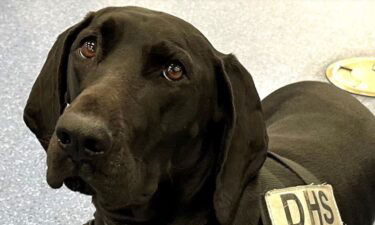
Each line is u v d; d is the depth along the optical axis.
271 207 1.36
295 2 3.37
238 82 1.32
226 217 1.32
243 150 1.33
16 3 3.10
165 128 1.23
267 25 3.14
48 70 1.39
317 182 1.52
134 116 1.16
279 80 2.78
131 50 1.20
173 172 1.30
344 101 1.93
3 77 2.62
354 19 3.26
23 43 2.83
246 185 1.36
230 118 1.31
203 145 1.33
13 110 2.46
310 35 3.10
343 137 1.78
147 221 1.35
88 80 1.20
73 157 1.09
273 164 1.53
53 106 1.37
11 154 2.27
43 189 2.16
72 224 2.06
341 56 2.97
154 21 1.24
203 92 1.27
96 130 1.04
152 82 1.20
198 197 1.36
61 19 3.01
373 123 1.89
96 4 3.15
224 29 3.07
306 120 1.85
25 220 2.05
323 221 1.41
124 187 1.14
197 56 1.26
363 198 1.72
